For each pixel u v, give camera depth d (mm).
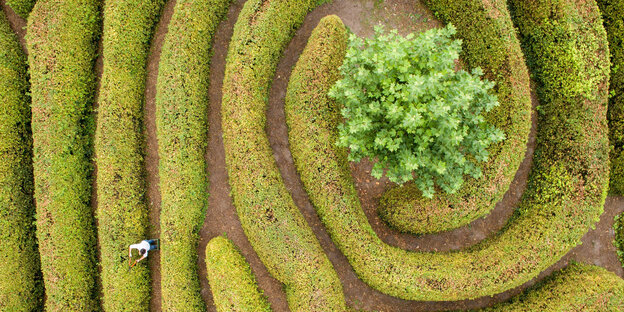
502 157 14102
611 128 14945
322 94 14258
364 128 10555
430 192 12211
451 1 14938
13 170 14938
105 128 14555
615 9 14789
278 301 15195
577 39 14250
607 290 14234
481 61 14781
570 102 14398
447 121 10070
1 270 14641
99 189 14641
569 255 15469
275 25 14711
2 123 14805
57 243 14531
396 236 15531
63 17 14711
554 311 14383
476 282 14266
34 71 14719
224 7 15500
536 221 14523
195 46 14688
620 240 15320
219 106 15555
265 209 14297
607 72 14266
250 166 14320
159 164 14922
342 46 14734
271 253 14336
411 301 15430
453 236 15539
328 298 14352
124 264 14617
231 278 14367
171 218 14453
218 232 15477
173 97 14375
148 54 15648
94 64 15648
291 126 14805
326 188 14328
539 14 14586
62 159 14648
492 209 15391
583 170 14227
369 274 14492
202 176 15109
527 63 15414
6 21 15805
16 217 14906
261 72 14758
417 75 10055
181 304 14531
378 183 15539
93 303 15266
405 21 16047
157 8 15430
